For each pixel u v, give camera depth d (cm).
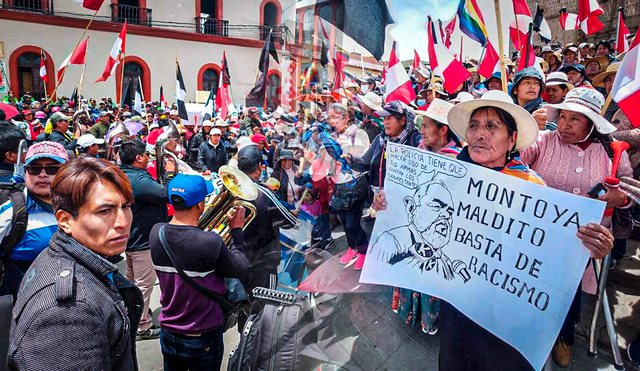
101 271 107
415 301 127
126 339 109
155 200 261
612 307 142
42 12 1303
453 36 236
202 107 701
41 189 184
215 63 965
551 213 102
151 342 274
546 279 102
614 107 230
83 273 103
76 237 108
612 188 113
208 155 543
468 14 229
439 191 121
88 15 1278
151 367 247
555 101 268
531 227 105
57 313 91
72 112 909
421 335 126
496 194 111
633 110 128
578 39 812
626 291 149
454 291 117
